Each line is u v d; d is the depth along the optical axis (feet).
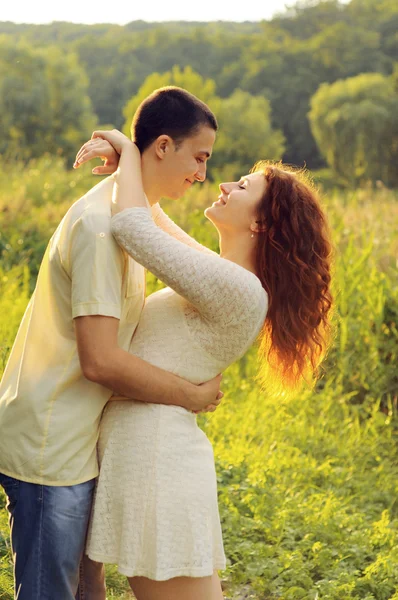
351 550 13.42
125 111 168.25
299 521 14.37
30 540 7.63
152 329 8.07
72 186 44.27
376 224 32.53
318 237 8.52
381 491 17.42
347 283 23.27
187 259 7.48
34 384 7.67
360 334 22.08
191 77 183.01
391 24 309.83
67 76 181.06
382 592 12.37
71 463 7.64
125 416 7.84
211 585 7.91
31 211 34.12
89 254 7.34
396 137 187.11
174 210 35.24
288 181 8.49
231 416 19.17
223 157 185.26
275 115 270.05
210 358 8.00
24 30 471.62
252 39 321.11
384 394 21.79
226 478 15.20
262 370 9.42
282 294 8.44
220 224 8.63
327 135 193.67
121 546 7.64
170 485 7.63
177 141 8.04
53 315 7.78
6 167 47.11
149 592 7.79
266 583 12.23
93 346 7.34
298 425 19.67
